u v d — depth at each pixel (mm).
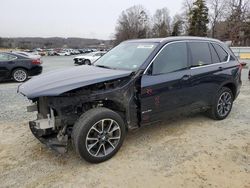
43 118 3740
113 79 3578
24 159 3682
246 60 23562
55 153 3834
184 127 4867
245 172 3352
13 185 3090
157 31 83688
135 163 3559
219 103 5176
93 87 3510
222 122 5180
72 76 3699
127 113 3797
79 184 3100
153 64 4004
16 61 11258
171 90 4172
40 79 3799
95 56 23000
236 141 4277
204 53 4828
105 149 3625
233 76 5277
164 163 3562
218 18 58156
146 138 4359
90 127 3379
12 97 7527
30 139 4344
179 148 4004
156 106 4047
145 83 3855
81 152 3375
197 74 4547
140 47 4414
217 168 3438
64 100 3404
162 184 3092
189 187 3035
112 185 3078
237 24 48062
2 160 3658
